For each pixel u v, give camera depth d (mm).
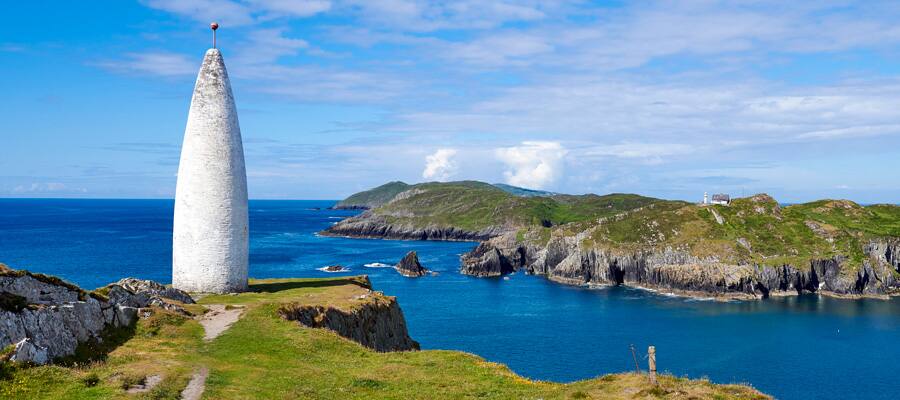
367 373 27812
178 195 50500
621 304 118000
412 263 150500
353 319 41594
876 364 77500
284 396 23297
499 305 113812
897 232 155500
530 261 175250
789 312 112125
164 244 188125
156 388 22203
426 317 101312
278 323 35375
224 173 50156
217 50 51031
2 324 22891
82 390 21203
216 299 45469
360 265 161000
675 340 88625
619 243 153625
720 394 23453
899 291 136125
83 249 171000
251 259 166375
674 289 134625
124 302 33125
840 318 106625
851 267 135875
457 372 28828
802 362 78250
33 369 21797
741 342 88000
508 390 25797
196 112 50250
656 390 23438
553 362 75562
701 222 160875
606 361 76500
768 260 139125
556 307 113062
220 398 22141
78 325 26719
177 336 31297
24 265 135125
